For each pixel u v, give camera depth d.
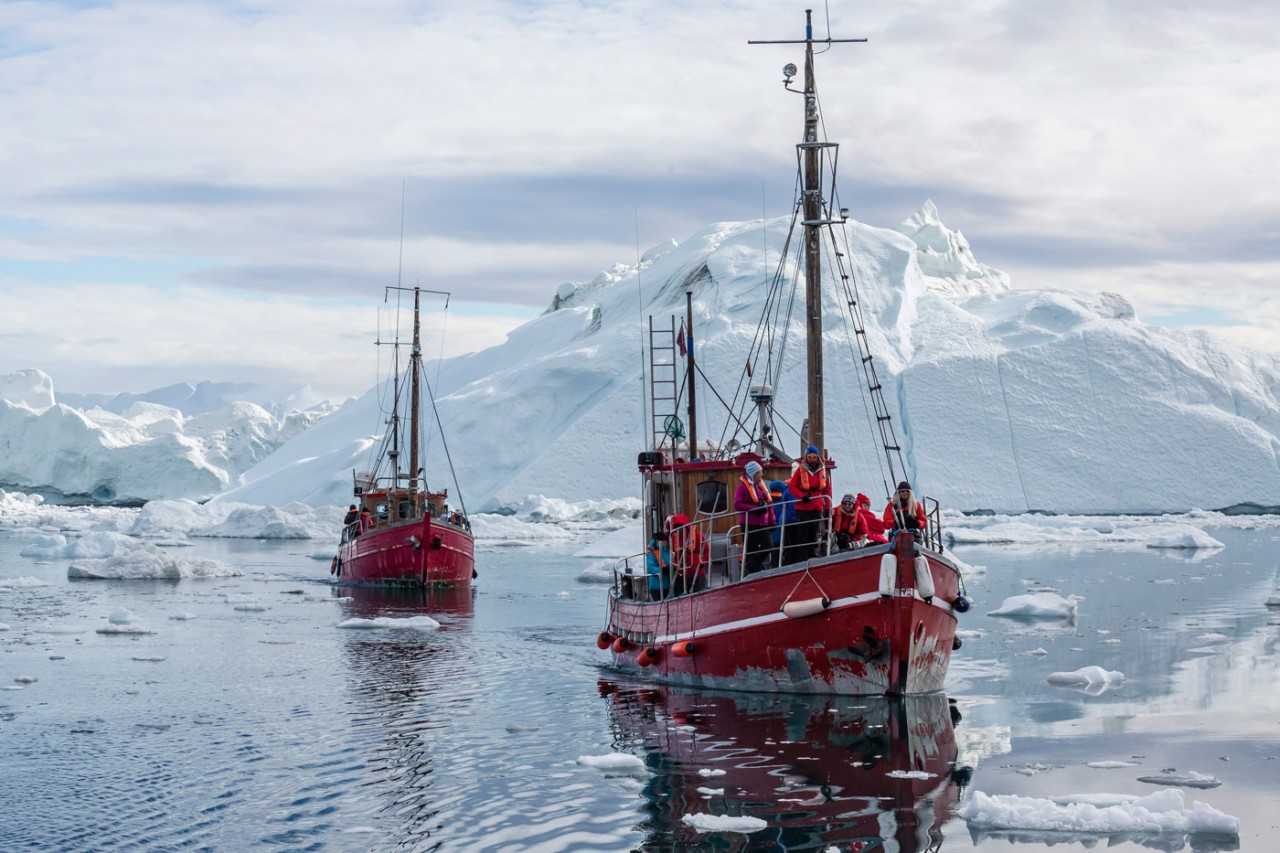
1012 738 15.35
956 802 12.37
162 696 19.17
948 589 18.12
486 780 13.60
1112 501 110.19
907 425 114.25
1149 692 18.67
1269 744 14.97
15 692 19.53
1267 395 125.75
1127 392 120.62
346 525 46.62
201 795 13.10
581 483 112.56
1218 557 53.62
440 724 16.86
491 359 160.00
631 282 157.50
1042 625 27.88
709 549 19.45
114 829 11.92
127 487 186.88
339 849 11.24
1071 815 11.37
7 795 13.13
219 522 93.00
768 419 23.77
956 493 108.62
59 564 54.09
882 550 16.89
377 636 26.98
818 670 17.77
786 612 17.66
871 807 12.21
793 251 135.25
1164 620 28.72
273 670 21.91
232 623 29.70
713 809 12.26
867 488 107.00
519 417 125.31
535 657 23.56
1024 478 111.00
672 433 22.38
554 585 41.78
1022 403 117.88
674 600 20.06
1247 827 11.34
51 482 187.12
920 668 17.56
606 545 56.97
